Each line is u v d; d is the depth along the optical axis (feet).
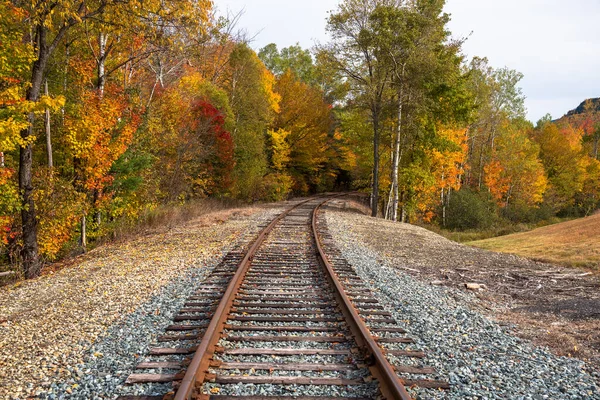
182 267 30.09
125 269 29.99
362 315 19.45
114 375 13.23
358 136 104.27
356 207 118.93
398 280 27.43
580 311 22.27
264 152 123.13
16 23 35.42
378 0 79.77
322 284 24.80
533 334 18.31
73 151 46.75
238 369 13.51
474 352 15.75
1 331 18.19
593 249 39.45
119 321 18.63
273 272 27.53
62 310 20.83
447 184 115.03
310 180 167.32
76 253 47.37
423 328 18.08
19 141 32.83
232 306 20.10
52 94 49.60
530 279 30.55
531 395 12.52
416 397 12.12
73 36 49.96
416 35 77.25
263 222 57.36
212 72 111.65
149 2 37.35
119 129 51.52
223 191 98.22
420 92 80.69
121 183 55.36
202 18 41.04
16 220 41.32
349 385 12.57
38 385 12.83
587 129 274.77
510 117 164.14
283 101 142.51
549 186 176.45
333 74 86.89
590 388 13.12
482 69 134.00
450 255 40.45
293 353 14.78
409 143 95.40
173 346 15.39
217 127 87.97
